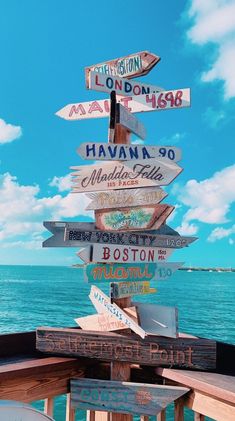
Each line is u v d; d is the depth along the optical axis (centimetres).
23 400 244
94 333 272
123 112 286
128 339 267
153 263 286
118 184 286
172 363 262
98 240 276
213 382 233
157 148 289
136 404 254
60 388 264
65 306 3775
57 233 278
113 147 286
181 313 3444
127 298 282
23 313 3403
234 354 271
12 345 280
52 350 276
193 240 295
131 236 282
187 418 762
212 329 2769
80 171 292
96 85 287
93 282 273
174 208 276
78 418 827
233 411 220
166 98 292
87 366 279
